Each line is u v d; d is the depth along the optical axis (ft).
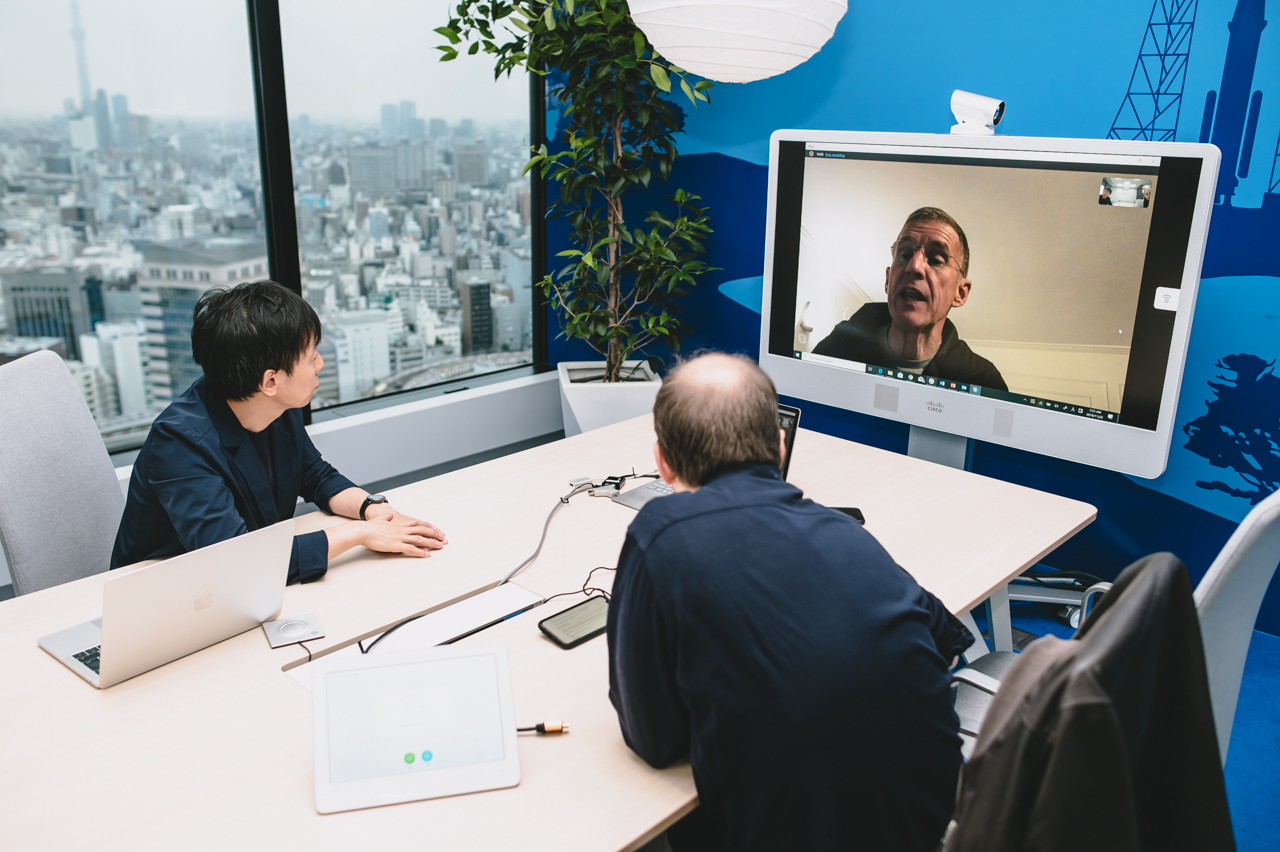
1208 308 8.11
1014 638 8.41
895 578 3.56
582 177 10.84
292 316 5.36
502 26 10.45
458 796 3.71
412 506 6.58
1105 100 8.27
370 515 6.25
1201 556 8.63
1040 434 7.64
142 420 9.93
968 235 7.65
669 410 3.88
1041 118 8.69
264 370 5.34
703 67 5.89
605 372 12.01
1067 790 2.52
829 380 8.86
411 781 3.70
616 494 6.77
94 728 4.08
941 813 3.50
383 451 11.47
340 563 5.72
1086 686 2.48
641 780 3.82
